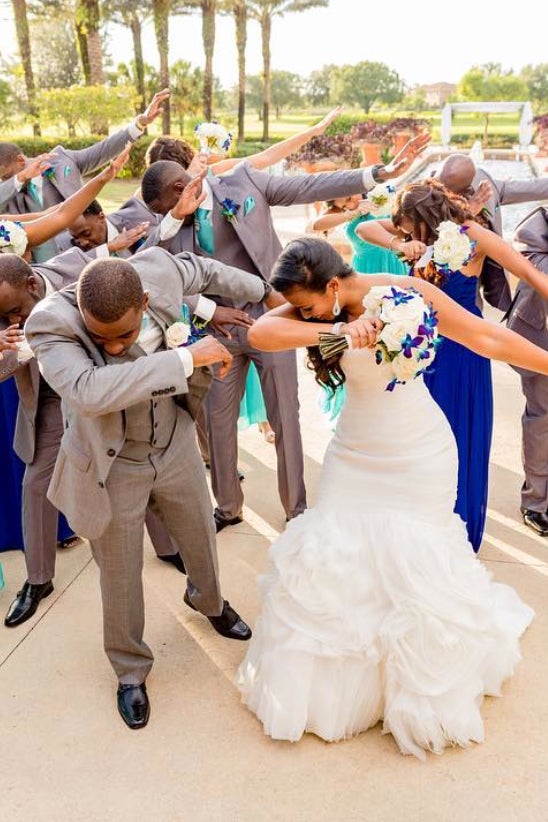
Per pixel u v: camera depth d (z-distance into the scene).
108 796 2.29
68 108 26.95
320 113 78.44
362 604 2.39
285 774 2.34
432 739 2.35
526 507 3.73
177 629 3.07
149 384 2.12
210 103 32.06
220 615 2.95
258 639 2.60
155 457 2.46
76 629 3.11
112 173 3.35
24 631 3.10
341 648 2.37
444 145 24.94
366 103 78.00
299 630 2.40
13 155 4.84
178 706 2.65
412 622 2.31
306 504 3.88
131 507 2.44
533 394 3.48
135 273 2.13
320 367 2.40
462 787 2.27
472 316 2.39
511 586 3.23
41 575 3.21
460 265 2.84
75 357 2.18
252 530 3.79
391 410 2.42
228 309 2.80
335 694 2.40
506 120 49.62
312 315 2.37
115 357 2.31
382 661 2.39
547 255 3.36
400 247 3.14
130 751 2.46
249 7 34.25
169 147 3.76
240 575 3.41
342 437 2.54
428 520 2.45
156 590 3.34
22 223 3.32
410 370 2.18
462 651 2.37
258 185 3.45
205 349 2.18
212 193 3.34
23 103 30.53
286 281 2.25
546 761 2.35
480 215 3.20
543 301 3.40
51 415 3.02
